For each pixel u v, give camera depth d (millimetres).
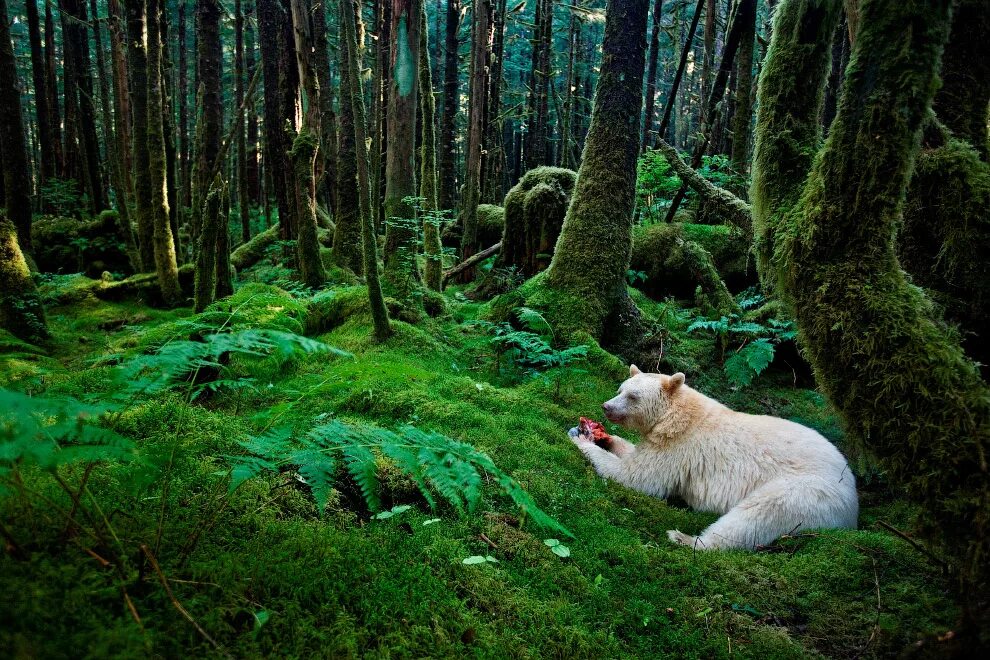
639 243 9422
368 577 2350
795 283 2895
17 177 8266
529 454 4070
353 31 5051
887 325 2516
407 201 6906
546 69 17281
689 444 4258
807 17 3434
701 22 24719
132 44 7922
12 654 1378
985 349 3322
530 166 18844
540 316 5977
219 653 1737
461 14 14828
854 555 3156
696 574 3084
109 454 1679
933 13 2438
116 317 7816
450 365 5777
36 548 1863
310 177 7918
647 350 6707
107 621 1650
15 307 5680
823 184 2764
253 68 21109
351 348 5688
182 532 2223
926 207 3451
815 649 2551
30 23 16062
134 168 8930
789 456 3938
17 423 1535
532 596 2615
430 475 2197
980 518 2205
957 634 2242
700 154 10094
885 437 2549
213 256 5430
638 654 2451
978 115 3627
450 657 2080
